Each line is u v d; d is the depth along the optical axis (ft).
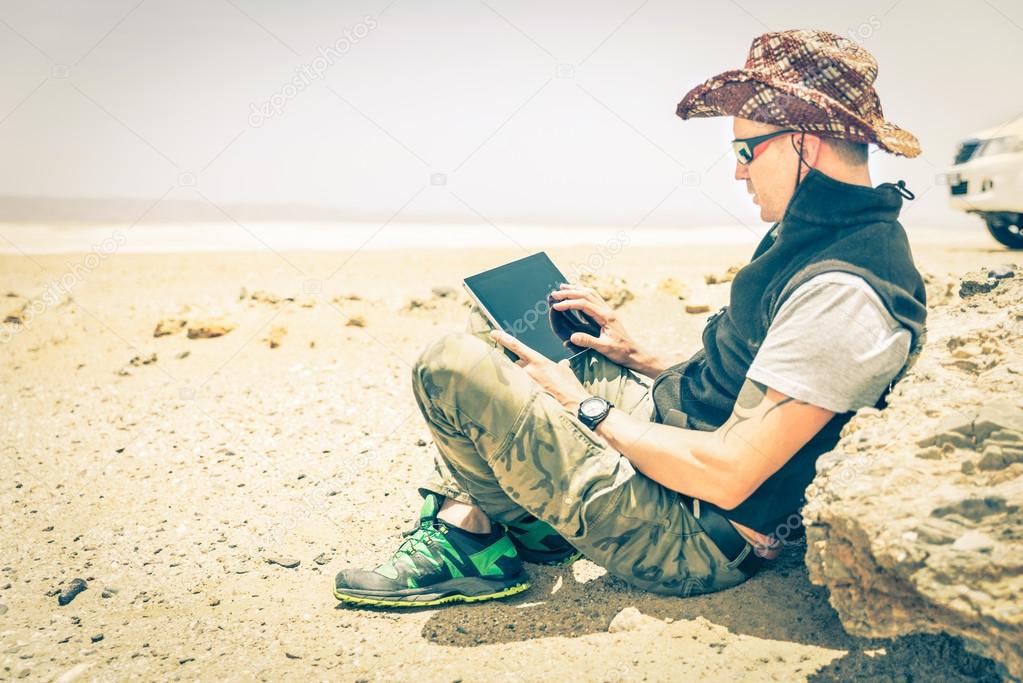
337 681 7.39
